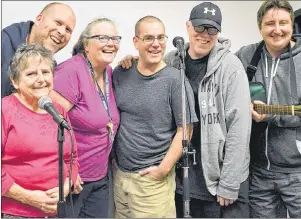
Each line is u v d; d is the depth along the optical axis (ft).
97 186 6.78
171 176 6.69
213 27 6.30
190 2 7.27
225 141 6.43
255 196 7.05
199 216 6.92
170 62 6.77
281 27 6.49
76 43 6.61
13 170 5.79
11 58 6.23
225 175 6.39
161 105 6.38
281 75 6.69
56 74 6.18
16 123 5.68
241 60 6.97
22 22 6.91
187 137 6.42
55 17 6.72
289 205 6.86
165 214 6.67
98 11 7.20
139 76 6.47
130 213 6.92
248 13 7.29
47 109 5.22
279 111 6.54
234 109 6.26
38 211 6.07
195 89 6.62
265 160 6.89
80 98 6.32
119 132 6.68
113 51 6.39
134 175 6.67
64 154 5.84
